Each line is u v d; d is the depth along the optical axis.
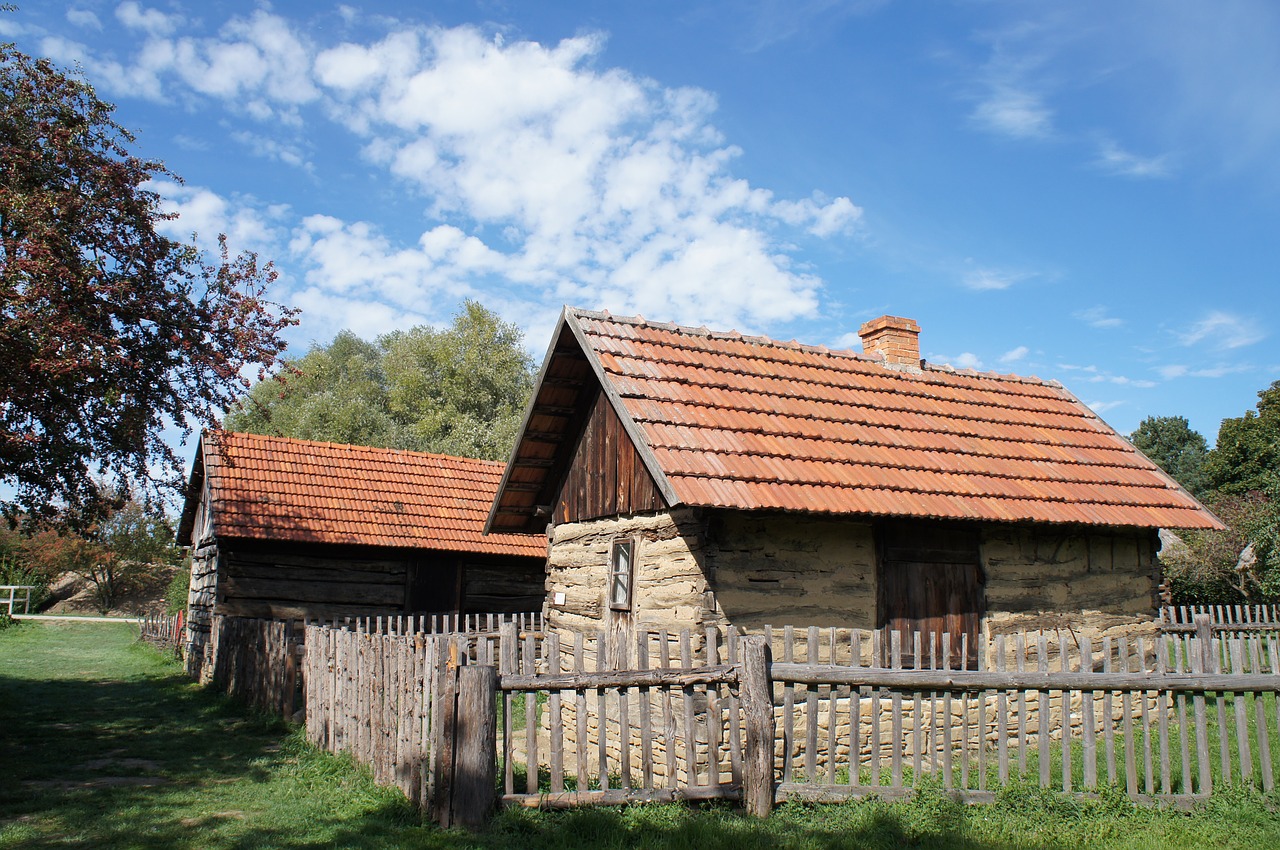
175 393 14.72
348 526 18.66
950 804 7.05
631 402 9.96
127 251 14.12
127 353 13.94
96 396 13.01
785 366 12.54
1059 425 13.71
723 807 7.05
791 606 9.51
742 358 12.30
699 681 7.30
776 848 6.07
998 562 11.09
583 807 6.83
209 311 15.02
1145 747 7.60
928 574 10.52
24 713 12.90
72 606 45.59
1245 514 26.81
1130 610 11.98
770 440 10.30
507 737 6.87
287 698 11.88
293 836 6.50
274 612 17.62
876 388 12.84
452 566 19.81
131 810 7.31
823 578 9.77
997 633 10.86
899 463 10.80
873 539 10.20
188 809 7.34
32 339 11.51
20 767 9.06
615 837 6.23
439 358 44.09
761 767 7.02
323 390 49.19
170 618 27.34
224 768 9.15
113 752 10.05
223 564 17.33
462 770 6.55
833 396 12.09
